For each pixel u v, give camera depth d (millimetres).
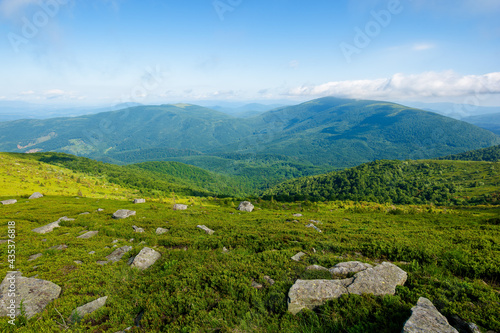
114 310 10656
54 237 23984
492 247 15273
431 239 18500
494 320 7227
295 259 14273
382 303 8570
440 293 9172
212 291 10906
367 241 18469
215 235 23312
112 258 17719
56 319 10094
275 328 8055
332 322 7957
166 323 9430
